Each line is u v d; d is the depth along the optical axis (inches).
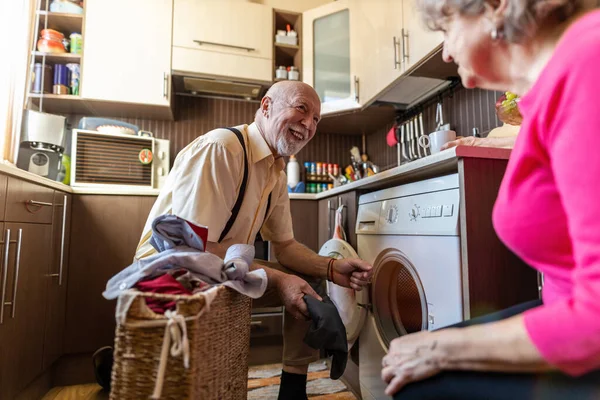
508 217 20.6
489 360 17.4
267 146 47.0
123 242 70.3
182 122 97.8
